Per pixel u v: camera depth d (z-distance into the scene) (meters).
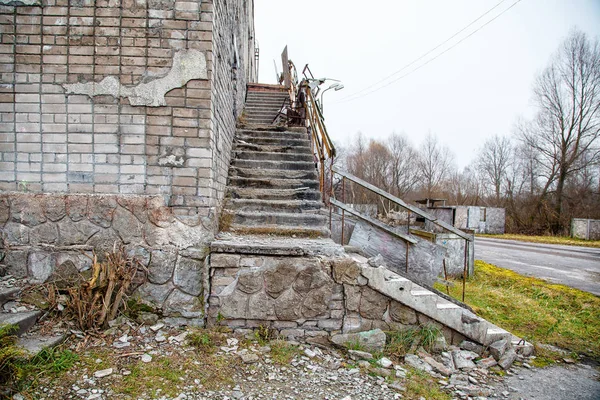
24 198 3.36
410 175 37.88
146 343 2.99
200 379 2.61
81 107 3.40
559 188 23.80
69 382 2.38
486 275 7.86
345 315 3.46
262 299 3.34
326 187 5.53
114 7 3.40
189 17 3.47
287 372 2.86
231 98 5.86
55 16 3.36
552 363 3.56
